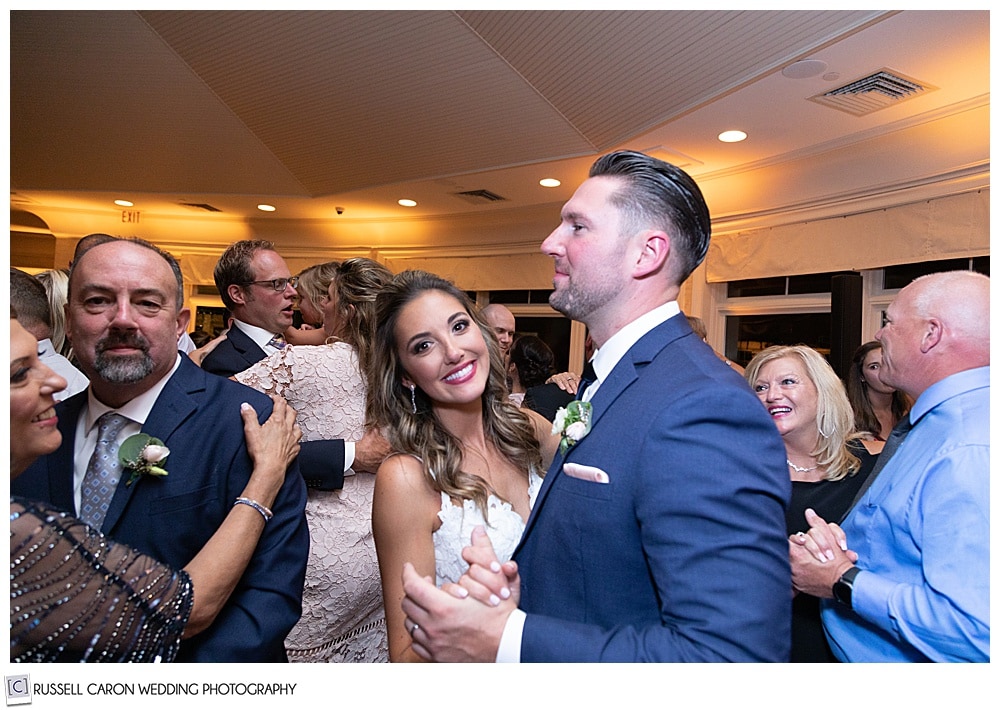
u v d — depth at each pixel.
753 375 2.05
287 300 2.88
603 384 1.09
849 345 4.93
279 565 1.36
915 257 4.56
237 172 6.96
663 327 1.09
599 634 0.92
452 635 0.95
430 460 1.36
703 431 0.91
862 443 2.08
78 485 1.33
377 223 8.38
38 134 6.37
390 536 1.32
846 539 1.43
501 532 1.35
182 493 1.31
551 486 1.12
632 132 4.64
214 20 4.34
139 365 1.27
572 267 1.13
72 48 4.79
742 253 5.79
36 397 1.02
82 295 1.25
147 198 7.99
